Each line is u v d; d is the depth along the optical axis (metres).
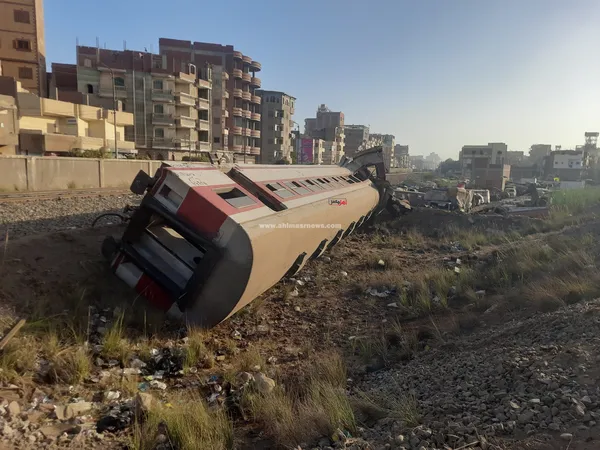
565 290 8.14
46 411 4.58
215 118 74.81
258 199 9.04
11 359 5.23
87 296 7.52
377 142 181.62
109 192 24.39
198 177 7.91
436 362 6.32
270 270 8.31
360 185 19.91
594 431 3.40
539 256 12.48
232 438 4.46
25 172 24.47
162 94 63.44
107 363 6.07
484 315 8.39
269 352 7.31
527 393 4.37
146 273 7.59
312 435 4.40
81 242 9.02
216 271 7.11
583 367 4.53
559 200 27.19
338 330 8.51
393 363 6.88
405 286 11.28
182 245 8.50
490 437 3.64
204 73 71.06
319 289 11.29
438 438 3.74
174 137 65.31
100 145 49.56
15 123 39.25
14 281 7.01
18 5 54.72
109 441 4.20
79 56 61.41
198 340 6.91
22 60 55.88
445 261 14.93
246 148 84.50
